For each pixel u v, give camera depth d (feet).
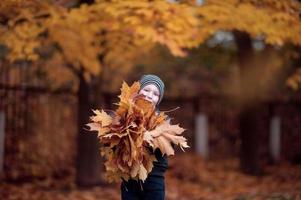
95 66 25.23
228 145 47.47
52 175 33.94
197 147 44.42
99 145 30.12
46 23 21.98
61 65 33.91
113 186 30.25
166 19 20.22
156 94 11.78
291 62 40.22
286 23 22.38
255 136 37.86
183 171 37.22
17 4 20.65
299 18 22.22
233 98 45.19
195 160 41.91
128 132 10.71
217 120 47.37
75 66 28.55
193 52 38.34
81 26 22.93
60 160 35.96
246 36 35.01
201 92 49.29
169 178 36.06
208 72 50.34
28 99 34.17
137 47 26.16
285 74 44.37
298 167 42.32
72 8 22.22
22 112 33.81
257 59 37.45
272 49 36.22
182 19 20.38
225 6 21.77
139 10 19.49
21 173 32.09
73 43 24.73
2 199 25.09
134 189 11.69
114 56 27.86
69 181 31.86
